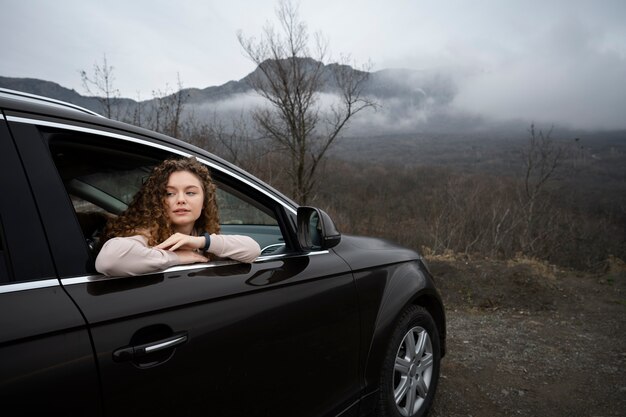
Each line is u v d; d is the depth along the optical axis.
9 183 0.95
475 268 6.00
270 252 1.72
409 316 2.19
